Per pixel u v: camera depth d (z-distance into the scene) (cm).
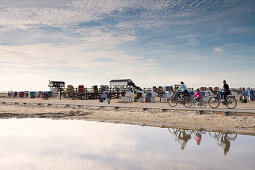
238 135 792
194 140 714
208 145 645
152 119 1167
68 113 1493
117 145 650
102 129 936
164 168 441
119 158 515
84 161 495
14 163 490
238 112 1124
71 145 654
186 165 459
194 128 933
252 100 2162
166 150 588
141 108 1445
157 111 1380
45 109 1741
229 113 1147
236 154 543
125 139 734
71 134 829
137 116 1275
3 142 703
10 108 1873
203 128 924
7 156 547
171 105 1659
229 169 433
